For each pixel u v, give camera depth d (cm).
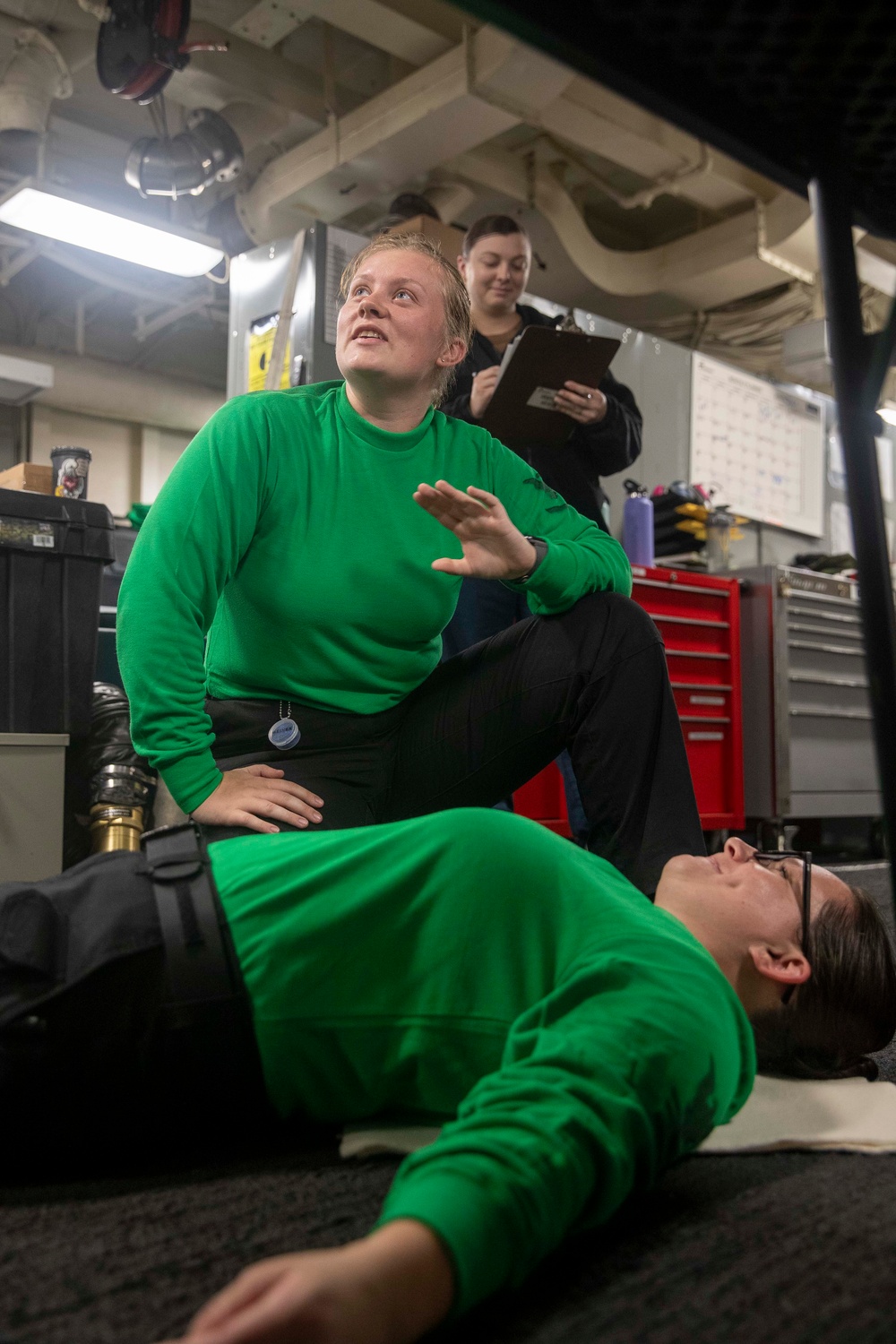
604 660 134
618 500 447
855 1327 65
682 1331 64
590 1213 67
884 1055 140
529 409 228
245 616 134
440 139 461
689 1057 74
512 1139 65
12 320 672
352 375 135
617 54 61
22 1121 81
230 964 85
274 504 132
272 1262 55
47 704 183
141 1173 90
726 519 433
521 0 57
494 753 141
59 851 180
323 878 88
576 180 598
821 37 61
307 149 497
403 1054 86
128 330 707
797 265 561
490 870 86
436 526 139
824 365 552
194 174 470
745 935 102
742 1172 93
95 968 81
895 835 70
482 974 85
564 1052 71
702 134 68
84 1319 63
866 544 71
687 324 640
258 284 357
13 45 456
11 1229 76
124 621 121
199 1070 84
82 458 205
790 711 395
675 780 131
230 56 464
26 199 330
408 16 421
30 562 182
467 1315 66
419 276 137
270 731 134
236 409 132
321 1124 96
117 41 387
